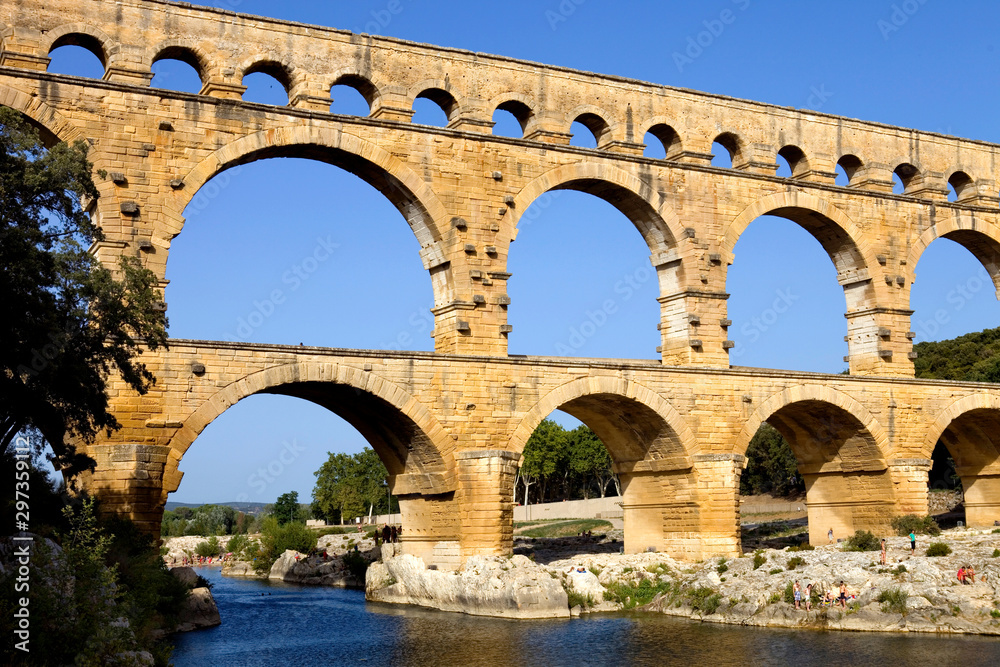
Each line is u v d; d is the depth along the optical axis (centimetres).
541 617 6009
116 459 5081
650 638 5288
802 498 13125
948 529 7969
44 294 4153
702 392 6694
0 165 4125
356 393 5822
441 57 6406
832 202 7481
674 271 6950
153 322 4700
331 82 6100
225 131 5728
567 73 6769
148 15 5700
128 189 5481
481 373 6069
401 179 6122
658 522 6988
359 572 9062
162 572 5309
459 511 6028
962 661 4541
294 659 4925
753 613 5738
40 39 5441
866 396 7256
